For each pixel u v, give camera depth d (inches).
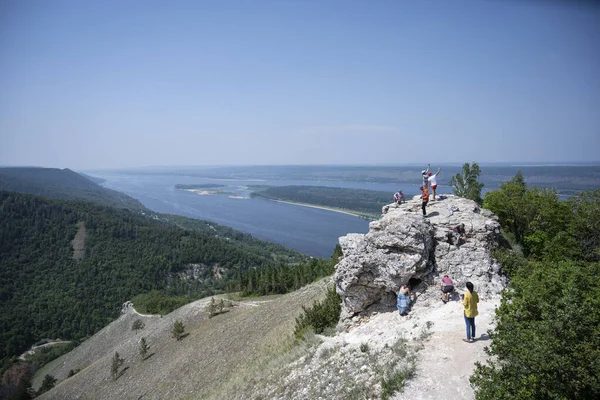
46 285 6353.3
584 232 1213.1
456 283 764.6
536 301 474.0
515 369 421.4
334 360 705.0
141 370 2185.0
